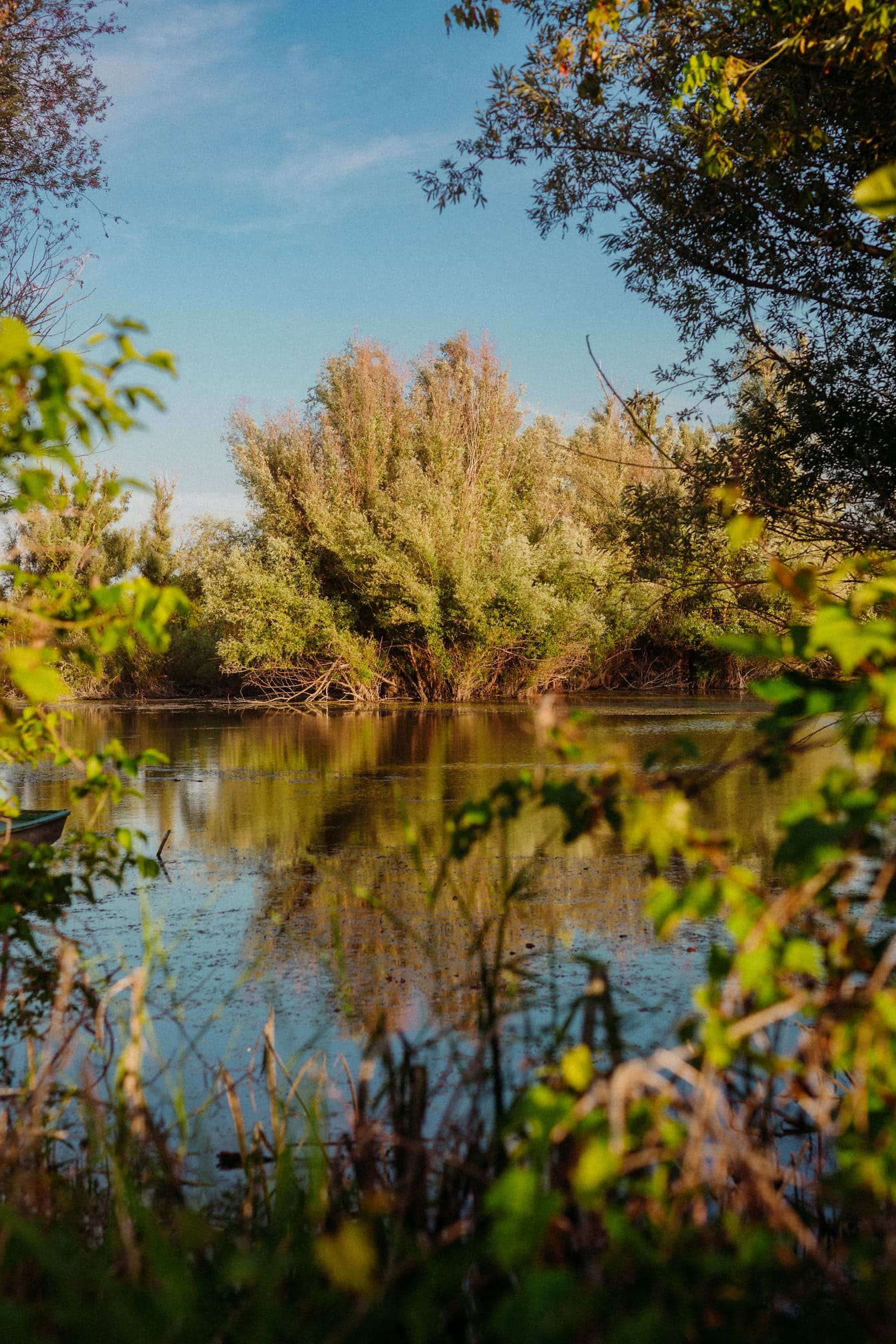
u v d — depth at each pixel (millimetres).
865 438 6527
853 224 6457
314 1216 1833
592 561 24719
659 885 1461
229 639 25109
